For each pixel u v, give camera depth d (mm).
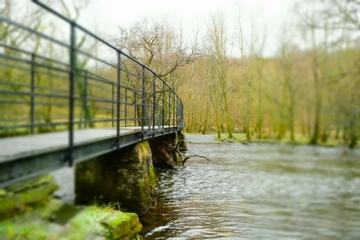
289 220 2281
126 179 6047
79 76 3955
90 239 3762
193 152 17500
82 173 5598
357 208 2139
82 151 3504
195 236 4965
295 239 2186
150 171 7301
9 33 6508
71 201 4727
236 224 4879
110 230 4273
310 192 2283
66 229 3742
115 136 4656
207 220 5754
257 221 4238
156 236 5066
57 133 4652
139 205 6008
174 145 14047
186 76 28453
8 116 5535
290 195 2326
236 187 7098
